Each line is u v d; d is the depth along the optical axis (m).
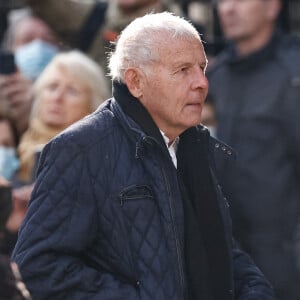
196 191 9.66
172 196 9.30
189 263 9.38
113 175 9.29
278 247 14.90
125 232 9.23
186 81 9.30
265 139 14.98
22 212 12.73
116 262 9.27
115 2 15.66
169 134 9.54
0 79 14.26
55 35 16.23
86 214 9.25
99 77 14.04
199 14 18.02
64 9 15.92
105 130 9.39
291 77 15.03
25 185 13.28
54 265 9.19
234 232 14.96
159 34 9.30
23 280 9.22
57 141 9.33
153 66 9.29
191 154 9.73
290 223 14.95
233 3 15.30
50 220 9.22
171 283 9.19
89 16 15.92
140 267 9.17
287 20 18.03
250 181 14.90
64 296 9.22
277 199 14.90
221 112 15.26
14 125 14.35
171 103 9.30
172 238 9.23
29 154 13.73
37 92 14.00
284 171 14.96
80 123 9.43
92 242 9.39
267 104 15.02
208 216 9.65
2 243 8.70
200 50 9.37
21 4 18.34
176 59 9.26
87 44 15.89
